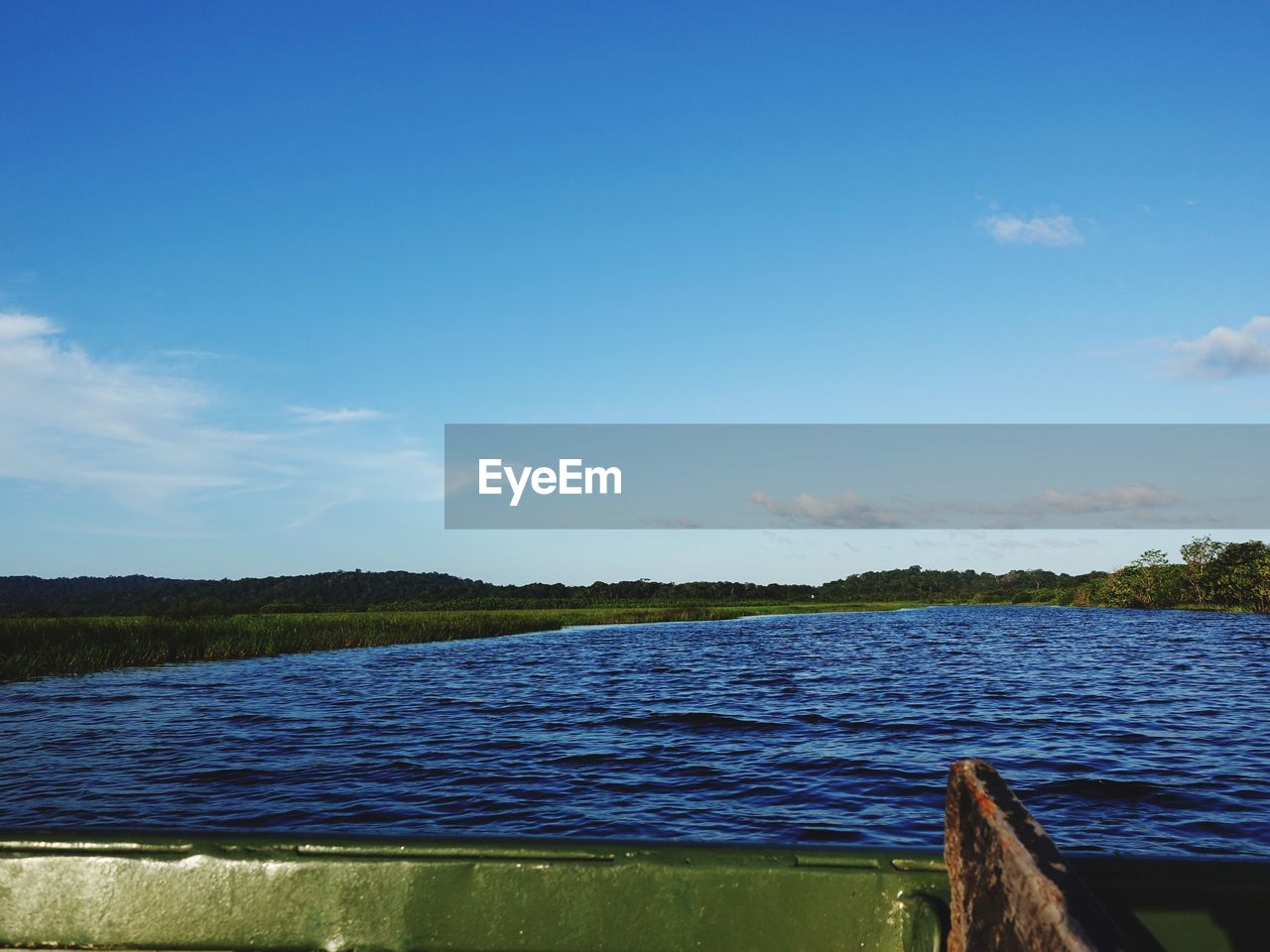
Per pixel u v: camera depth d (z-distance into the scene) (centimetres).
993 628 7231
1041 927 186
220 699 2470
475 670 3450
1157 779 1252
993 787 229
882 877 310
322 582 18738
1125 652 4284
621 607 13425
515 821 1048
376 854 325
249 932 319
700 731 1767
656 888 315
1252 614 9175
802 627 7762
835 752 1502
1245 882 304
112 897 322
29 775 1379
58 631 3878
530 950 313
